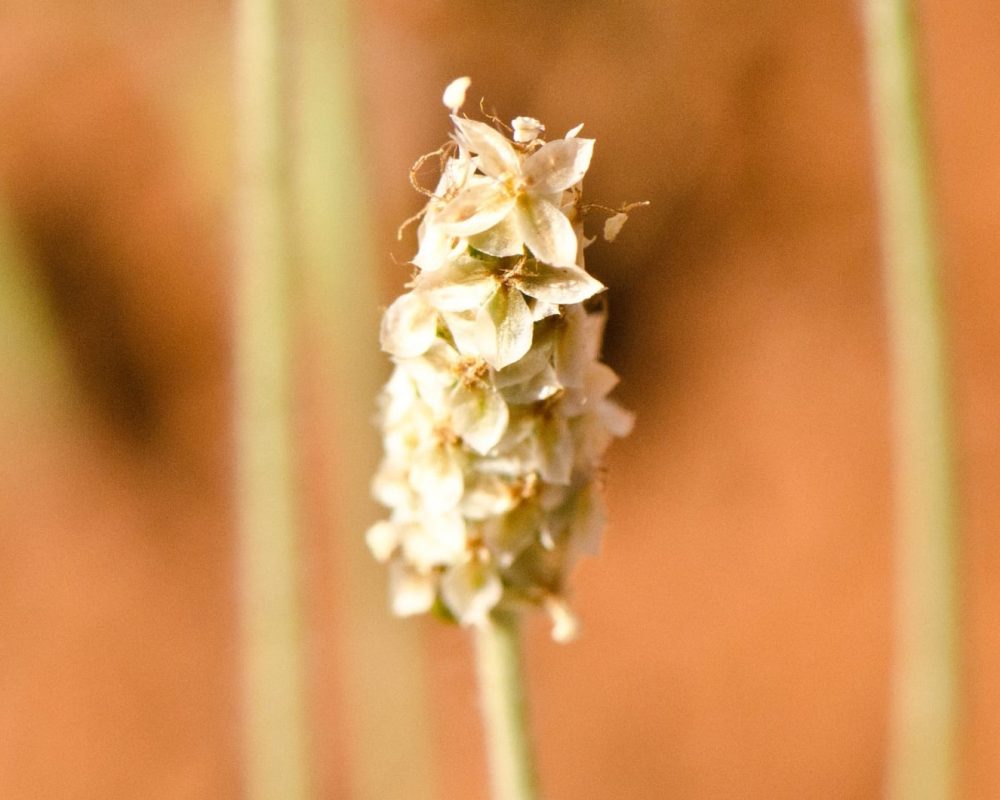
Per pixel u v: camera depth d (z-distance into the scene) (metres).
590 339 0.14
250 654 0.18
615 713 0.36
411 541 0.14
